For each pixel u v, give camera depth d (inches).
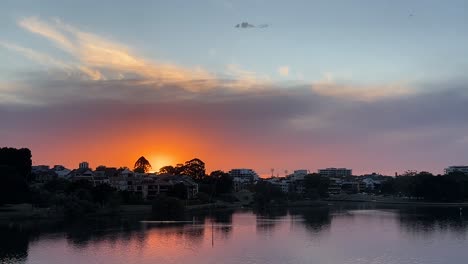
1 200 7662.4
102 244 4913.9
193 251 4478.3
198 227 6456.7
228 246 4751.5
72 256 4286.4
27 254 4404.5
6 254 4399.6
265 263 3907.5
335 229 6269.7
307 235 5605.3
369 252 4387.3
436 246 4734.3
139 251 4500.5
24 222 6993.1
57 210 7637.8
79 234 5669.3
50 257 4259.4
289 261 3983.8
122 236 5492.1
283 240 5167.3
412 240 5157.5
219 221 7386.8
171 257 4195.4
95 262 4033.0
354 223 7130.9
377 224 6958.7
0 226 6491.1
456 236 5497.1
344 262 3941.9
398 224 6948.8
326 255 4242.1
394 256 4195.4
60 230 6067.9
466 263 3917.3
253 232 5900.6
